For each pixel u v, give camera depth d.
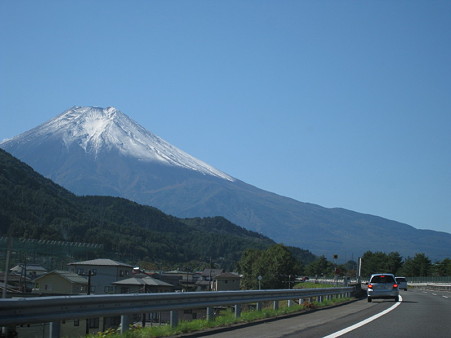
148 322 30.66
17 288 28.64
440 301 34.00
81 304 11.37
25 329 17.23
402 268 135.25
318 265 153.12
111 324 27.39
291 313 22.72
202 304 16.14
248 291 19.42
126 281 43.72
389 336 14.23
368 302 33.31
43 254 28.91
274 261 101.06
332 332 15.14
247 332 15.08
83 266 42.72
